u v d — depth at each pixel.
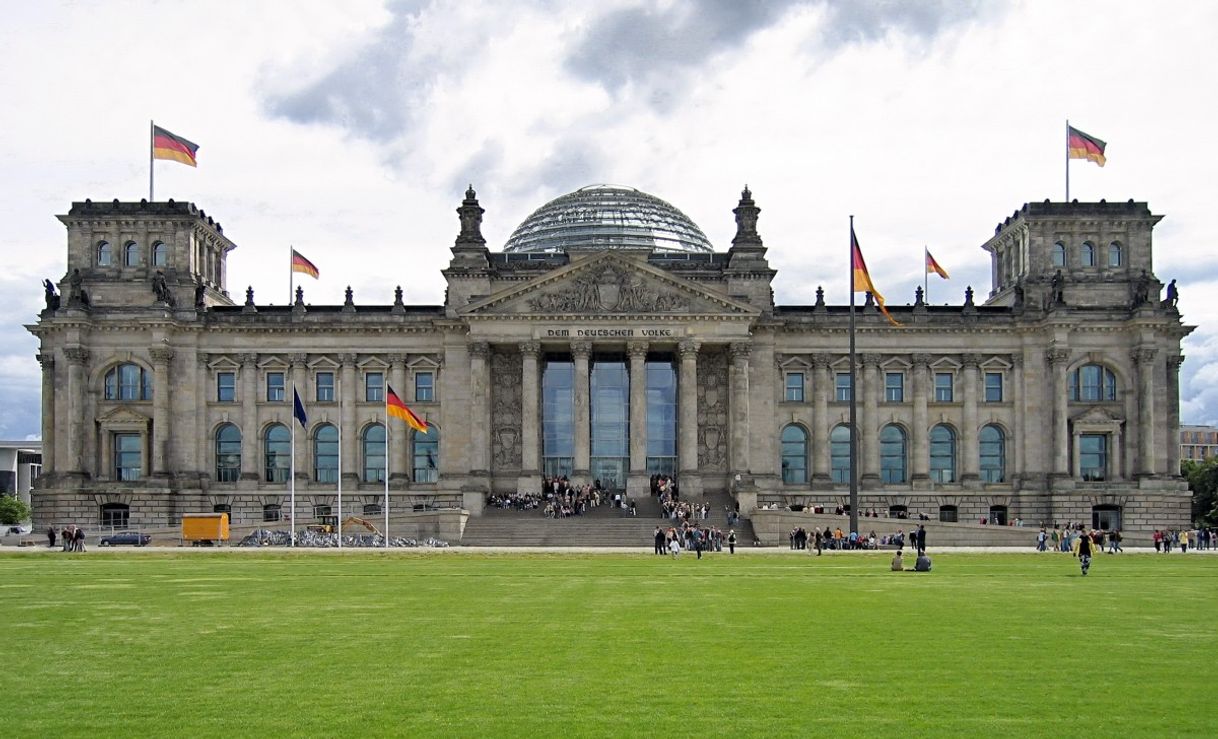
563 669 40.25
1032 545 133.88
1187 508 158.25
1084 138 162.25
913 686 37.44
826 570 88.69
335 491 160.75
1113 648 44.94
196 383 161.75
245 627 50.94
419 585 73.38
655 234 185.75
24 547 131.00
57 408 159.88
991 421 163.12
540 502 148.88
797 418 163.12
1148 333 158.88
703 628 50.50
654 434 163.62
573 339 155.00
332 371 163.38
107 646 45.44
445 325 160.00
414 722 32.81
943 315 163.00
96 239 163.62
